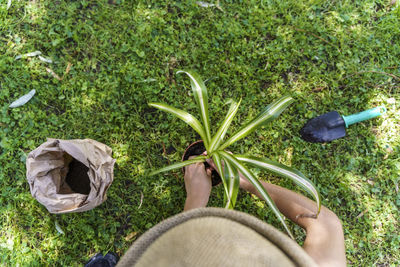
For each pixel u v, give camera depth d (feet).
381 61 6.72
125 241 6.03
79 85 6.18
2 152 6.01
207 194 5.24
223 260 1.65
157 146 6.25
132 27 6.39
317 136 6.24
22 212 5.91
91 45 6.29
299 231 6.22
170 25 6.46
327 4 6.70
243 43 6.49
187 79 6.39
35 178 4.77
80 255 5.96
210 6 6.52
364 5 6.71
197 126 4.56
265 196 4.09
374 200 6.39
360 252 6.29
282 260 1.78
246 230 1.93
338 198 6.34
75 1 6.33
